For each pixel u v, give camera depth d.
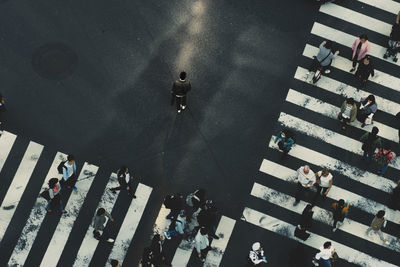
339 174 15.82
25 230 14.98
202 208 14.38
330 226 15.35
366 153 15.56
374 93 16.70
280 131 16.20
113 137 16.02
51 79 16.50
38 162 15.67
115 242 15.02
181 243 15.05
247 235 15.16
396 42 16.52
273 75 16.78
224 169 15.80
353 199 15.60
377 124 16.41
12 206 15.20
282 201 15.54
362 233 15.30
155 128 16.12
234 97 16.52
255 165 15.85
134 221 15.24
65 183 14.89
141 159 15.83
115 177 15.65
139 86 16.55
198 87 16.56
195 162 15.84
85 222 15.16
